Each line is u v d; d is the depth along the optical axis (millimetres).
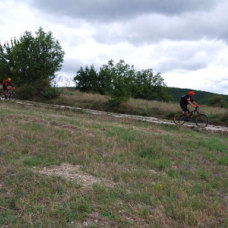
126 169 5680
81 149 6980
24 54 25594
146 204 3994
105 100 22078
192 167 6445
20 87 24500
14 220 3170
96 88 43656
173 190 4574
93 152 6883
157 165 6320
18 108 15453
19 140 7285
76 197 3932
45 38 25625
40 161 5695
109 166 5801
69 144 7332
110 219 3443
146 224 3387
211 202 4246
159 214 3596
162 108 19781
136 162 6438
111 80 20547
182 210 3715
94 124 11453
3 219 3182
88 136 8570
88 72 45500
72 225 3174
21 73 25750
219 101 59625
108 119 14555
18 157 5898
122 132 10016
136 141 8633
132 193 4332
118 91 20078
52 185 4301
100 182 4785
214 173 6191
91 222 3336
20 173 4703
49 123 10273
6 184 4234
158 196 4293
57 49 26219
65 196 3973
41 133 8297
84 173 5246
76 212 3512
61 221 3225
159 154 7383
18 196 3811
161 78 55562
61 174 5020
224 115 17156
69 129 9625
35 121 10383
